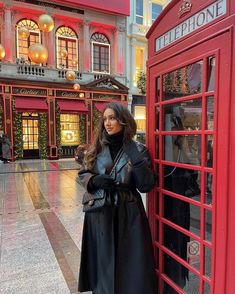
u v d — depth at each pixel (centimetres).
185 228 183
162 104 192
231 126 132
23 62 1563
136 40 1883
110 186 184
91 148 204
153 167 204
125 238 186
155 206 208
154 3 1942
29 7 1562
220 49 136
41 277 296
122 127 190
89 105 1755
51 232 433
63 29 1702
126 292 185
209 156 154
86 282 226
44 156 1648
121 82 1872
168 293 204
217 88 139
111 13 1773
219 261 143
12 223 480
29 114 1614
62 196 695
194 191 171
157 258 209
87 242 220
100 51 1820
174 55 175
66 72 1680
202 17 149
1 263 329
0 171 1143
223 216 139
